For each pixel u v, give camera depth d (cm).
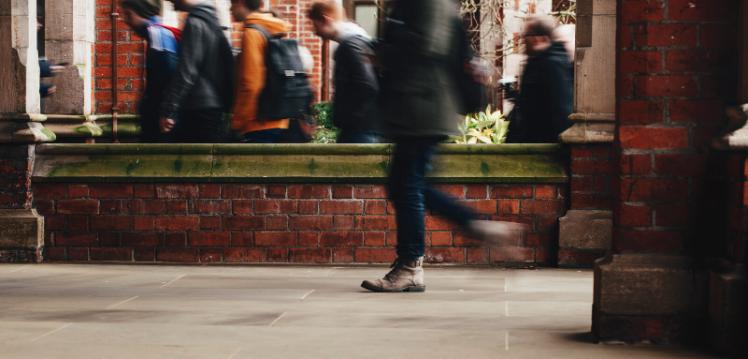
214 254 745
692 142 437
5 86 750
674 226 438
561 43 775
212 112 770
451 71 566
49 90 862
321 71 1414
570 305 552
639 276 434
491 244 540
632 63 438
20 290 614
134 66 983
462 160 731
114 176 748
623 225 441
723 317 411
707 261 436
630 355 414
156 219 749
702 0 434
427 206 559
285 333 464
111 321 499
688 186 438
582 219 718
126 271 709
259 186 740
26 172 752
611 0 719
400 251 603
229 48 777
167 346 432
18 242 752
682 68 436
